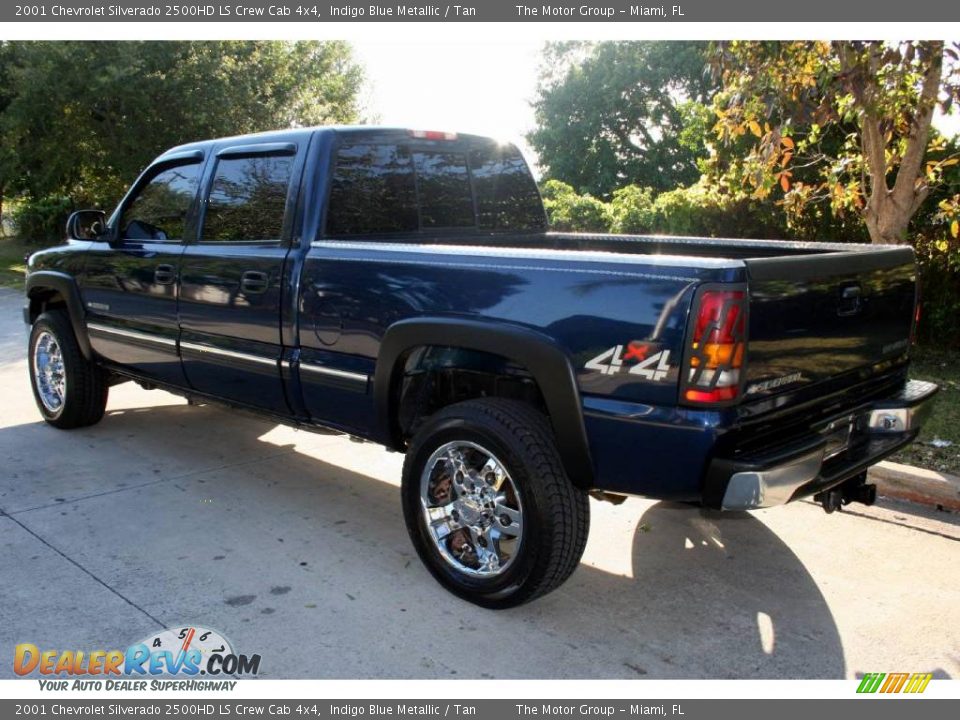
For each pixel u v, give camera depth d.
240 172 4.43
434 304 3.43
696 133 10.87
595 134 28.80
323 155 4.04
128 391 7.22
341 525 4.29
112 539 4.05
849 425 3.41
